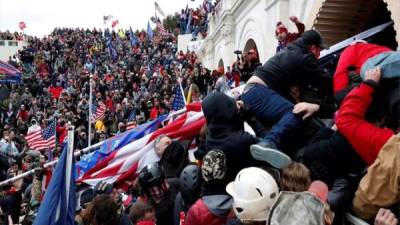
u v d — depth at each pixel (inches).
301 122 169.5
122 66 1787.6
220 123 172.4
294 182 136.6
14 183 364.8
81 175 308.7
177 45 1893.5
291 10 532.1
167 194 212.7
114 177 279.0
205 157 166.2
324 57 251.9
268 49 618.5
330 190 154.5
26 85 1409.9
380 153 136.3
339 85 173.3
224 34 940.0
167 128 279.0
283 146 170.7
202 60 1359.5
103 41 2310.5
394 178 132.3
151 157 279.3
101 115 824.3
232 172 167.0
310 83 183.2
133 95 1170.6
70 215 181.8
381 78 153.9
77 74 1740.9
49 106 1152.2
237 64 606.9
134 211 195.2
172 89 1014.4
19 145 735.7
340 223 153.0
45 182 319.6
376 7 397.1
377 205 136.9
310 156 156.5
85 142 717.9
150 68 1572.3
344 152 150.4
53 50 2150.6
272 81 183.8
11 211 358.6
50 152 520.1
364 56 175.6
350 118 148.0
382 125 159.6
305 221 121.0
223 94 175.8
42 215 177.2
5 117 1091.9
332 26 418.9
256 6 717.9
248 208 137.4
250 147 161.3
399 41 276.4
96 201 168.2
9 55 2404.0
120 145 305.7
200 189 185.9
